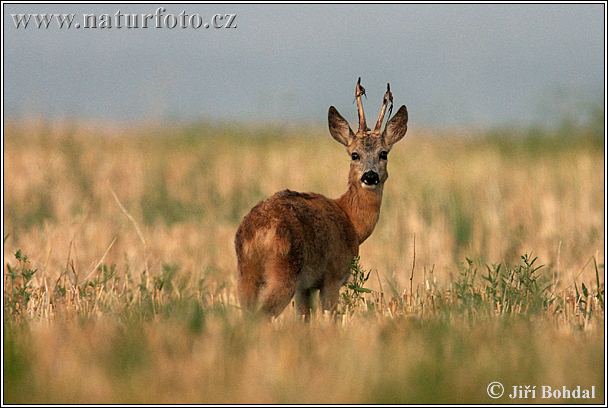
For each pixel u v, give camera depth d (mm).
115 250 45156
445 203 58125
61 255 42531
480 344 25688
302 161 70562
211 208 60344
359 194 34688
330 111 36156
